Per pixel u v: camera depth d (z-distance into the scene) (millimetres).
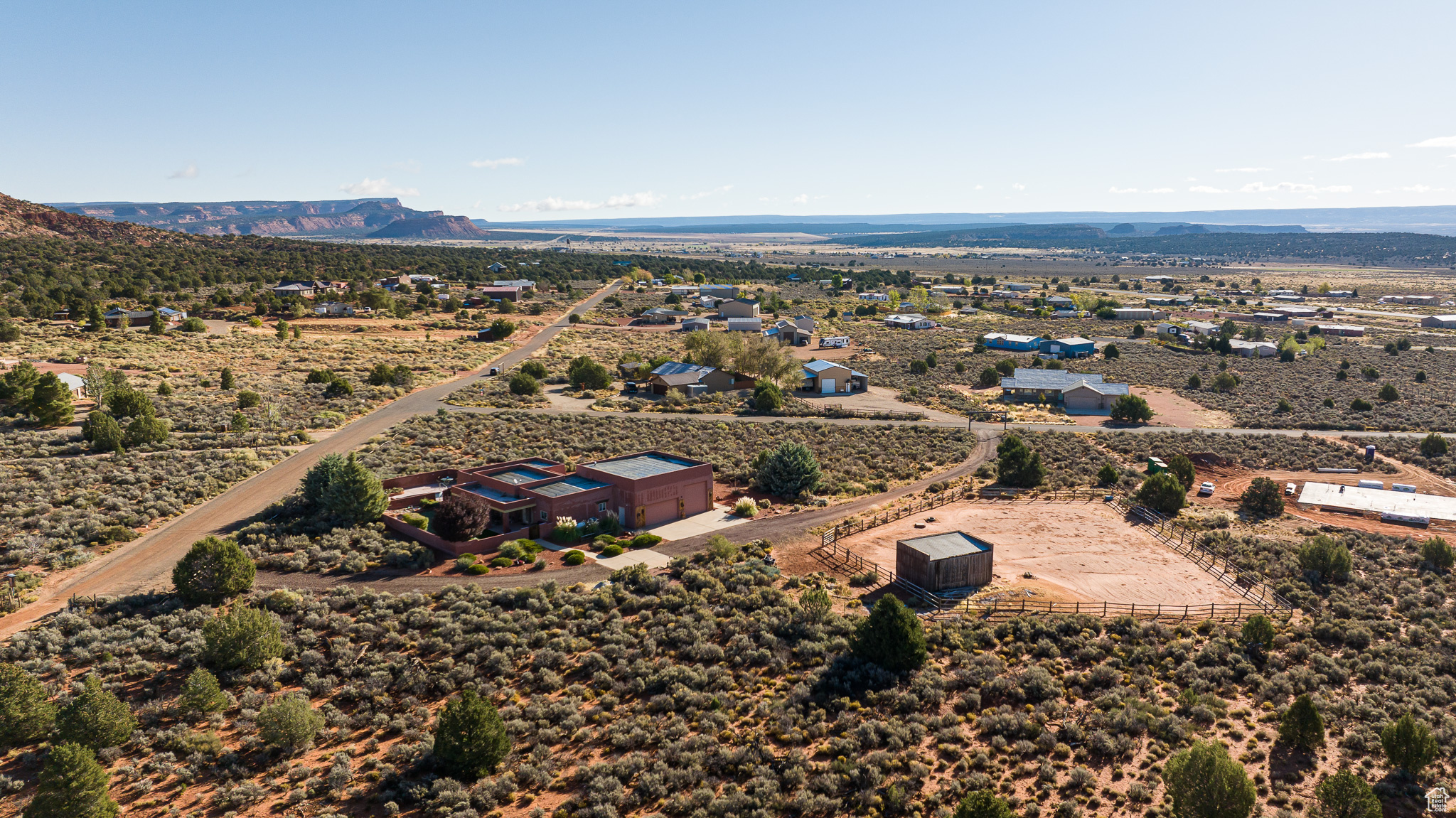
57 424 89688
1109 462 92625
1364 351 189750
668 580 54188
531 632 46875
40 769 34875
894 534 66312
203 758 35438
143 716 38156
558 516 63625
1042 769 34812
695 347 145250
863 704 40406
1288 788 33906
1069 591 55688
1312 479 89875
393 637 45656
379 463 80000
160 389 105750
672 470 68750
